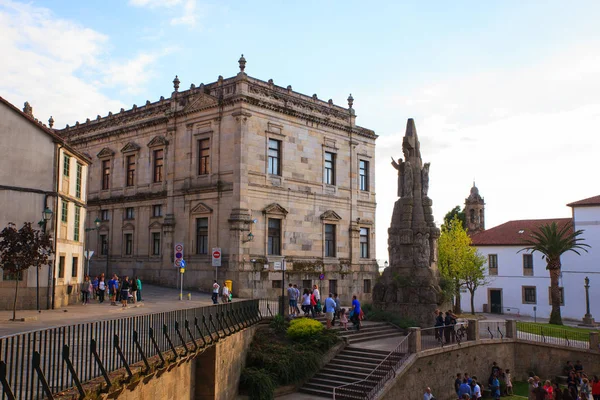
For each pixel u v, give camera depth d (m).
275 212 46.88
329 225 52.88
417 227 38.56
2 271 30.77
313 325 31.14
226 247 44.59
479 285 67.44
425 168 40.03
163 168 50.66
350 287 53.56
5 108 31.92
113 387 12.44
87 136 59.16
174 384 17.94
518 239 69.38
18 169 31.92
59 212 33.25
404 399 26.88
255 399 26.06
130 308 31.89
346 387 26.42
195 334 20.36
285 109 48.41
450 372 30.81
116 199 54.62
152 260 50.50
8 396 9.53
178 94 50.19
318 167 52.00
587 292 57.31
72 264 36.06
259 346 29.64
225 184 45.28
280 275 46.44
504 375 33.56
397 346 29.17
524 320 62.16
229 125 45.72
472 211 85.44
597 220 62.78
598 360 36.62
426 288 37.06
